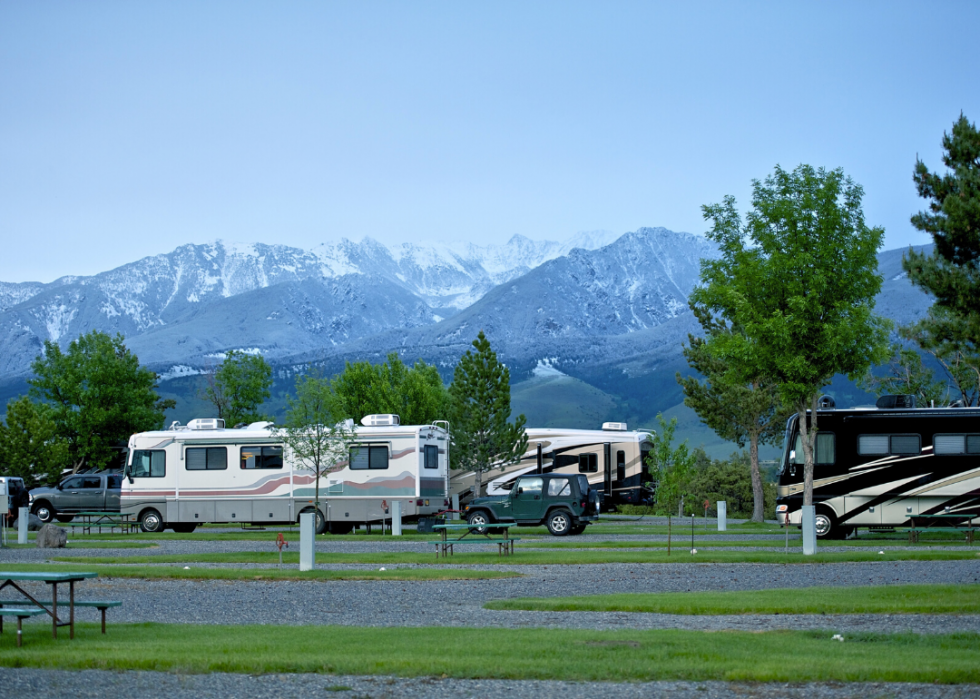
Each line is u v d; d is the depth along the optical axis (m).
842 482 30.80
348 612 15.23
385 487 35.22
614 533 34.66
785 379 27.52
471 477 46.38
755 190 27.58
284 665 10.47
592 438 47.34
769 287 27.09
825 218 26.86
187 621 14.45
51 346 67.31
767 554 23.92
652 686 9.66
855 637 12.15
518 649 11.27
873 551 24.94
